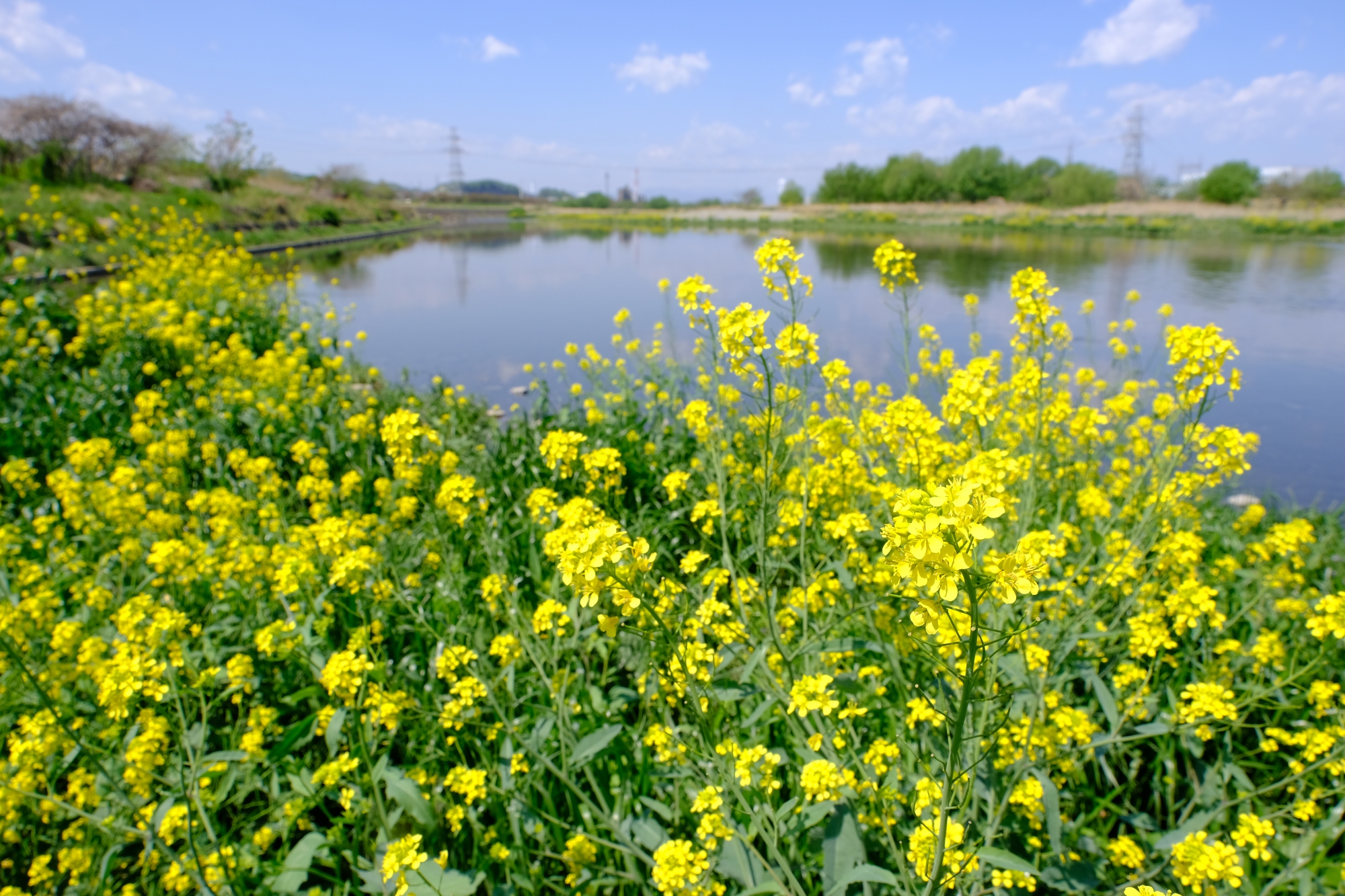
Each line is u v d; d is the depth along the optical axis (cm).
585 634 273
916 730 217
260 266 1152
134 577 341
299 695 251
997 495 158
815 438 315
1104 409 468
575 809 228
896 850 174
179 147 3634
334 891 208
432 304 1477
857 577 262
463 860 224
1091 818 221
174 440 462
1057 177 4959
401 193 9050
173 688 224
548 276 1950
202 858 203
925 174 5803
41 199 1828
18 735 242
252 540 362
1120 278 1730
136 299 920
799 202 7300
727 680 223
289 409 562
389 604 287
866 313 1256
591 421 476
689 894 174
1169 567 262
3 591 314
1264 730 241
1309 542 284
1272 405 754
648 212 8062
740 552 270
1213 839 200
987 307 1322
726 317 216
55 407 583
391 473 492
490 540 308
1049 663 227
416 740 246
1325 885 190
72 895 219
